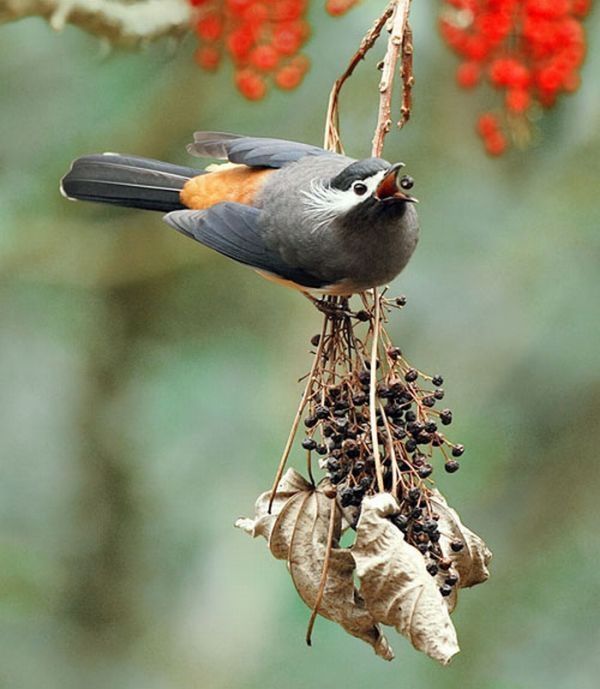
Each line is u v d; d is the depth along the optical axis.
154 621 14.85
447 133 13.41
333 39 13.27
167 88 13.99
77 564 14.96
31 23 14.10
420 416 7.67
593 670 13.99
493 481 14.55
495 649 14.24
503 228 13.85
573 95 11.49
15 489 15.07
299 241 9.05
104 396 15.09
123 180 9.82
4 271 14.11
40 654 14.55
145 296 15.04
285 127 13.79
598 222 13.51
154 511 15.09
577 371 14.26
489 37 10.74
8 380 15.16
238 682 14.32
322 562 7.54
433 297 14.23
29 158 14.11
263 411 14.88
